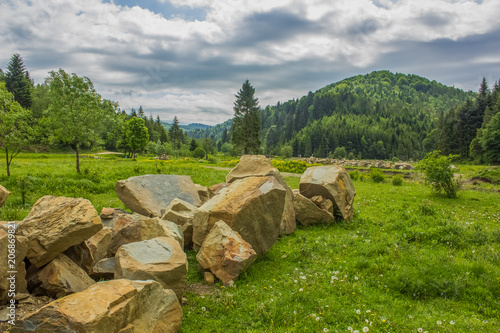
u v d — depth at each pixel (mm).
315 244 9398
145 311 4445
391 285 6641
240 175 12312
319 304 5789
